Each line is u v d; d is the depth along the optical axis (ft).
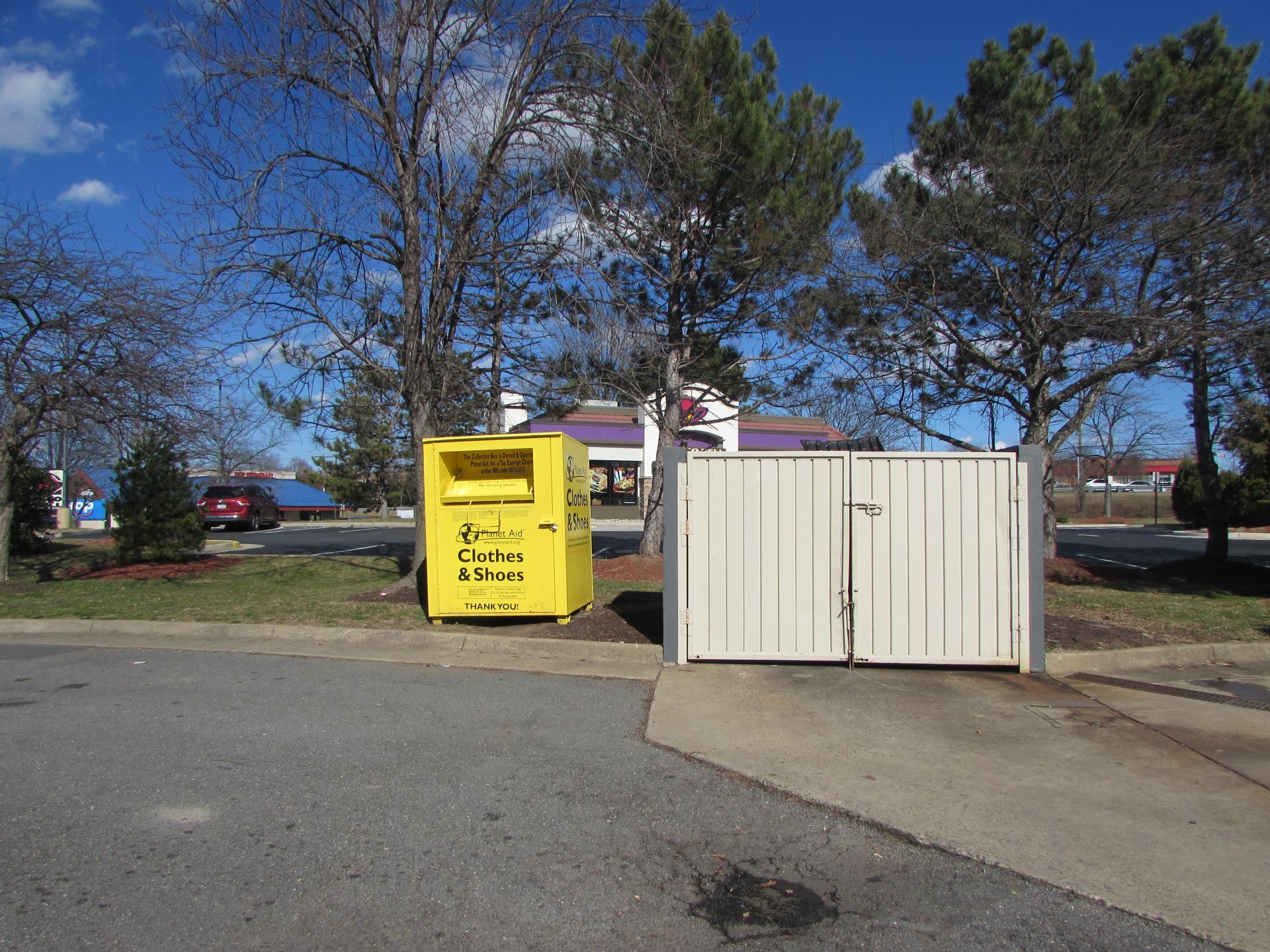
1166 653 24.93
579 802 14.34
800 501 24.26
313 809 13.92
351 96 33.19
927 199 40.63
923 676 23.47
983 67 40.55
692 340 43.14
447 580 29.58
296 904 10.87
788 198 39.99
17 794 14.55
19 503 53.78
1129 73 40.22
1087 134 37.01
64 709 19.99
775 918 10.64
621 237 39.58
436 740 17.66
